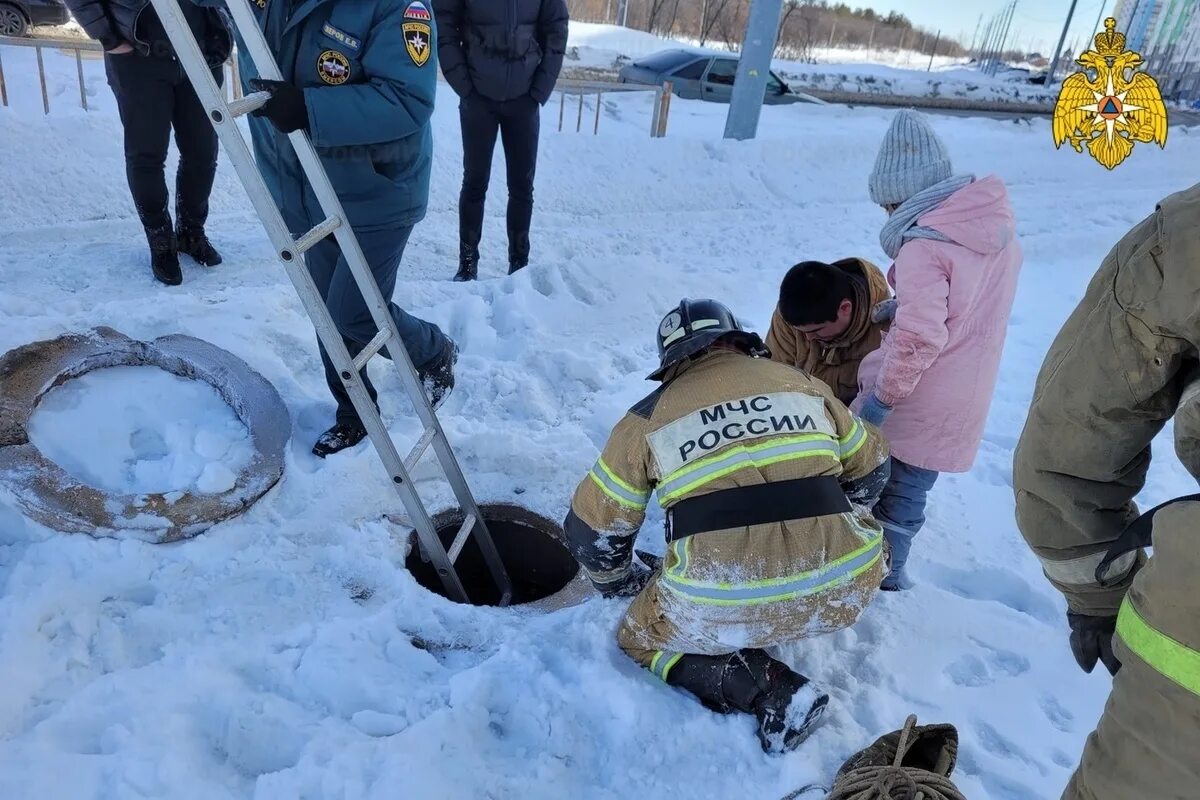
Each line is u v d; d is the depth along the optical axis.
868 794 1.84
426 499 3.10
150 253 4.93
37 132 5.56
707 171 8.01
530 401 3.75
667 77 13.23
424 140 2.88
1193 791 1.17
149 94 4.06
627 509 2.18
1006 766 2.23
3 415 2.82
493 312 4.53
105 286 4.48
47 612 2.31
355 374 2.43
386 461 2.58
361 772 1.98
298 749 2.08
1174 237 1.16
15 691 2.09
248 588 2.57
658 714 2.21
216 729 2.10
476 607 2.65
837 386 2.88
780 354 2.97
